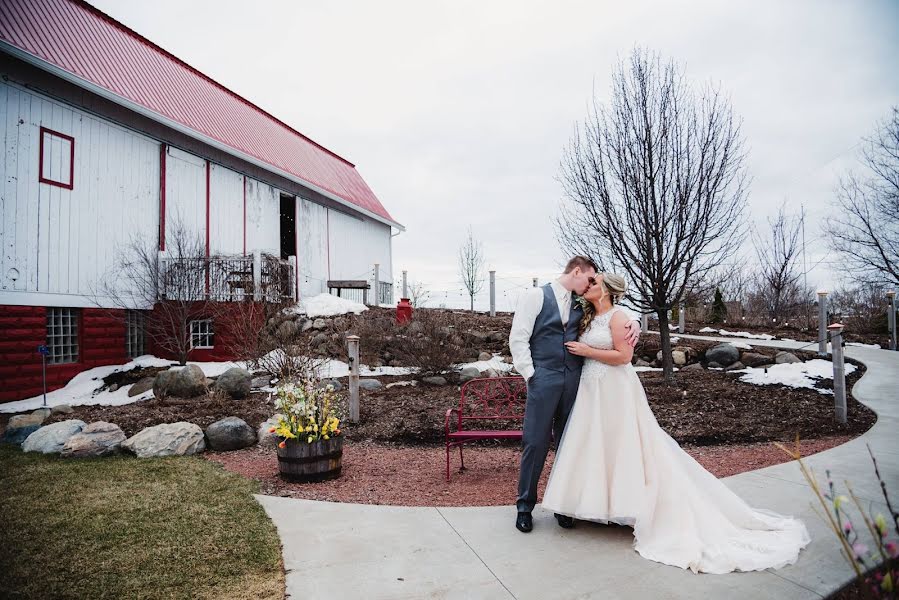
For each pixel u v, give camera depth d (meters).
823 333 10.81
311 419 4.95
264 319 11.55
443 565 3.04
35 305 9.50
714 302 21.02
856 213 18.92
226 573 2.94
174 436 6.04
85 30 12.26
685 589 2.70
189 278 11.45
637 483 3.34
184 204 12.78
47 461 5.52
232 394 8.48
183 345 10.80
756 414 7.04
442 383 9.52
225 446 6.19
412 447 6.36
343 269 19.69
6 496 4.29
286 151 17.66
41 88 9.69
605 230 8.77
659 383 9.02
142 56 13.94
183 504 4.12
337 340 11.24
